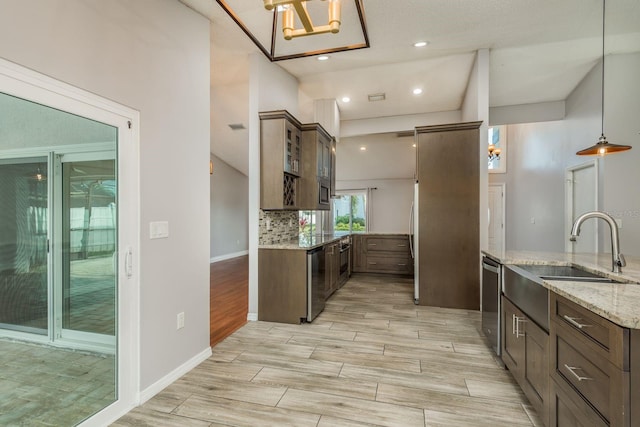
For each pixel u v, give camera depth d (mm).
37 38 1487
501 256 2600
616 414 1104
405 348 2824
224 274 6285
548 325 1661
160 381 2186
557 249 5566
